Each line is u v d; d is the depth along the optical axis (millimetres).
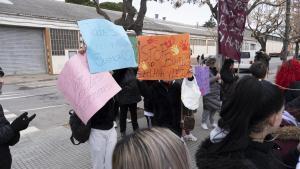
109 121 3436
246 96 1419
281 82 3197
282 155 1997
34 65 24000
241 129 1425
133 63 3428
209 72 6582
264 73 4133
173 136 1133
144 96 5031
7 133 2799
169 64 4828
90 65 3152
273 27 22219
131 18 8523
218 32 5359
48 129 7375
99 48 3234
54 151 5695
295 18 22469
